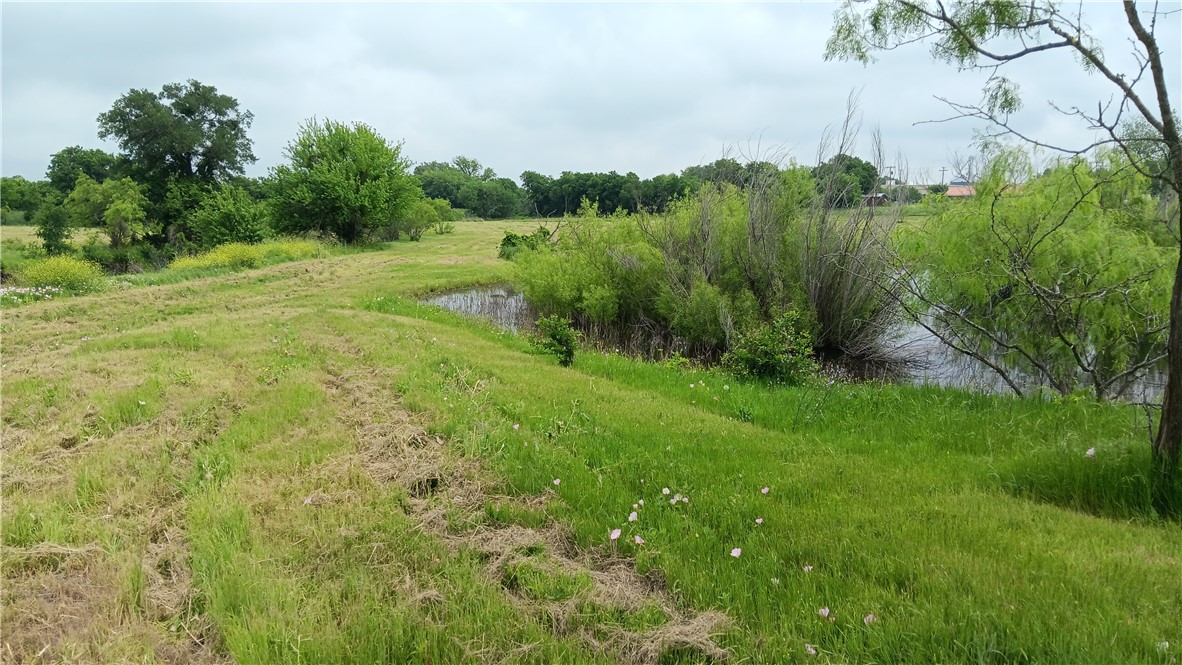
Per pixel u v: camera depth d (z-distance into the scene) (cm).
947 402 717
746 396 791
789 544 373
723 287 1268
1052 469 475
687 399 787
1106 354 862
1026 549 362
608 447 556
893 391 786
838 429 655
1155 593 315
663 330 1393
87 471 480
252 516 415
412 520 411
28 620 312
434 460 509
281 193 3894
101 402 650
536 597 332
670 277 1338
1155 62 407
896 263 1020
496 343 1132
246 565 354
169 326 1130
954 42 499
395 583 345
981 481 488
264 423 595
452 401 658
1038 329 911
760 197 1227
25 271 1866
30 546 381
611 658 284
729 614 314
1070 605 303
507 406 659
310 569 359
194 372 779
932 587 322
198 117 4925
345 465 499
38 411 635
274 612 312
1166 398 434
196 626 315
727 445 571
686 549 372
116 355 887
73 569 360
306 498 438
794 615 306
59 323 1223
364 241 3950
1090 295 751
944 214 979
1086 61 457
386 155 3909
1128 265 791
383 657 285
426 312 1443
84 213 4059
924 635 284
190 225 4106
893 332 1224
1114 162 833
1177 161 410
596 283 1463
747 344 970
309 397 674
